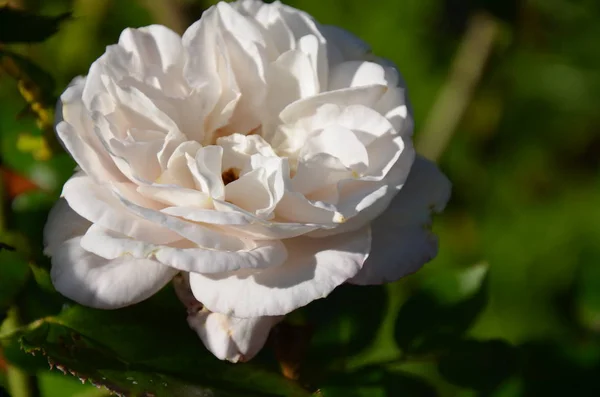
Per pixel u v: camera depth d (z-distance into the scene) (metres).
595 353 0.45
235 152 0.36
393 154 0.36
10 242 0.40
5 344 0.38
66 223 0.36
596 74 0.74
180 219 0.35
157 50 0.37
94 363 0.37
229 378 0.38
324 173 0.36
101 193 0.35
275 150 0.37
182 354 0.38
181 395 0.37
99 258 0.35
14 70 0.40
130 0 0.64
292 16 0.37
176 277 0.36
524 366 0.45
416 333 0.42
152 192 0.35
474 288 0.42
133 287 0.35
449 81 0.60
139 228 0.35
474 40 0.58
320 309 0.42
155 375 0.37
